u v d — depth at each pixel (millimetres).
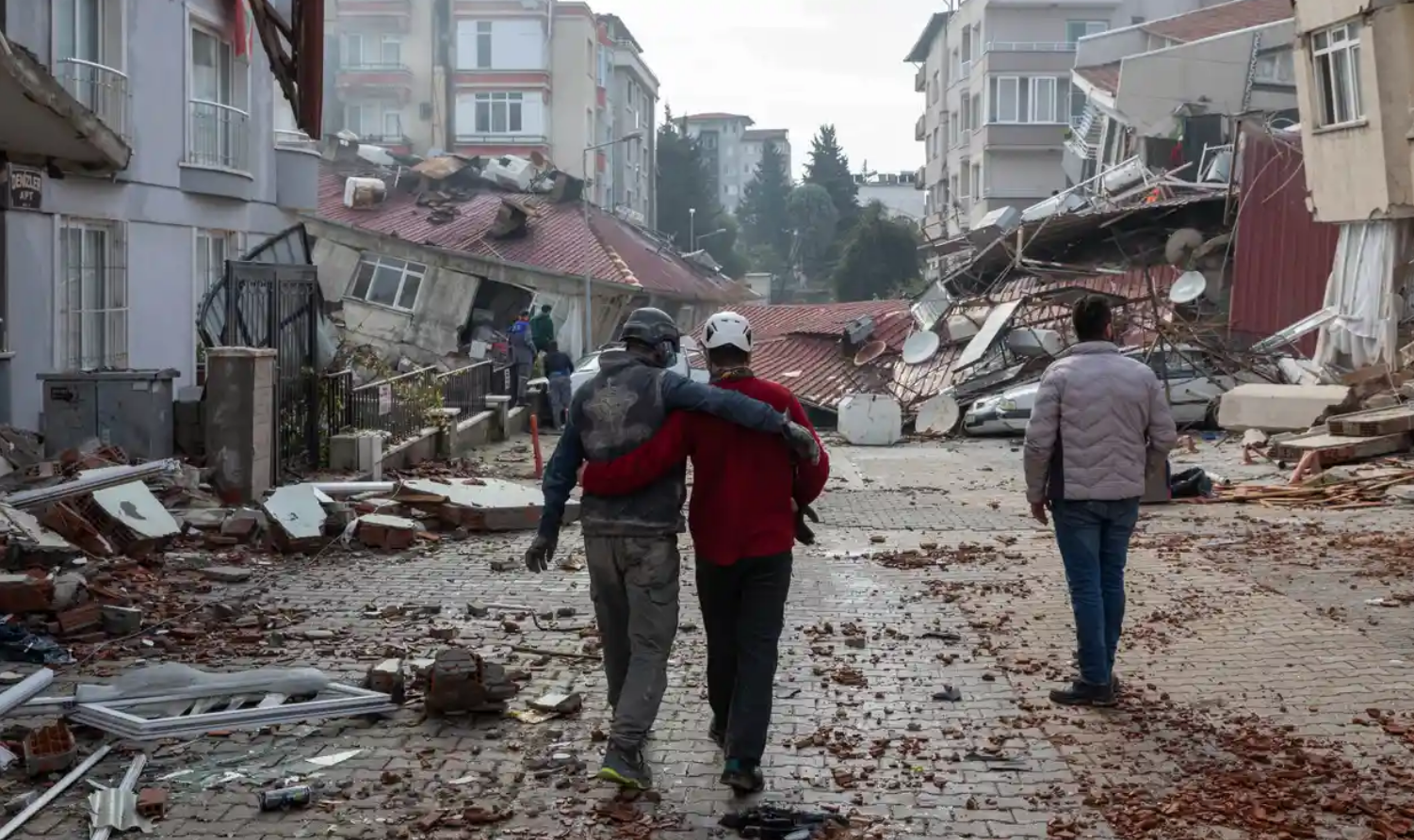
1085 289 27969
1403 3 21828
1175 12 57938
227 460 12297
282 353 14320
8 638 7500
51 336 16531
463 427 21031
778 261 97938
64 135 12086
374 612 8695
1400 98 22031
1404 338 22531
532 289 38188
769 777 5586
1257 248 27500
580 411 5461
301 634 8023
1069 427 6535
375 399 16656
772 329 39344
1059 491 6621
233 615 8461
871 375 31469
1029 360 27266
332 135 45125
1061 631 8266
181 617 8414
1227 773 5562
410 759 5734
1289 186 27359
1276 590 9336
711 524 5406
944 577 10172
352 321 37844
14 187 15461
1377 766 5629
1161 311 28219
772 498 5395
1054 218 31234
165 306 19766
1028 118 57312
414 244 37906
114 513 10164
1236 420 21188
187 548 10586
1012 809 5219
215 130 21469
